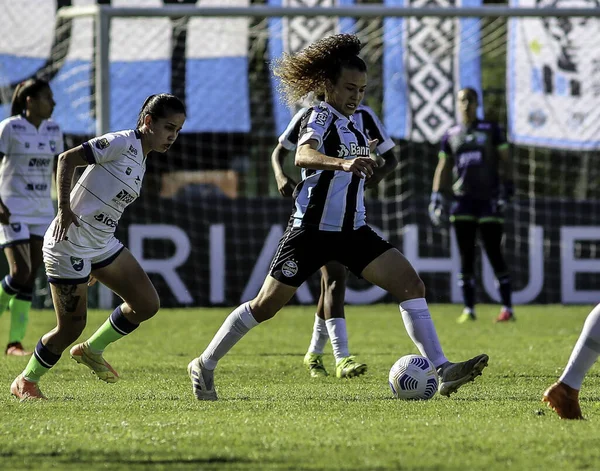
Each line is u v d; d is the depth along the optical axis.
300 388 21.69
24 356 30.42
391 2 57.12
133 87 54.75
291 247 18.77
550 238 53.19
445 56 56.69
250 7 49.31
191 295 52.09
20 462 12.86
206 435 14.70
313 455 13.17
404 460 12.81
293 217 18.95
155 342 35.03
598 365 26.16
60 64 53.12
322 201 18.62
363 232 19.08
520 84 55.94
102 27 48.66
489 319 45.06
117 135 18.92
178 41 55.00
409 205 53.09
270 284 18.81
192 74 55.28
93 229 19.05
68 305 19.09
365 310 50.97
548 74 55.81
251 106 57.69
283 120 57.31
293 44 56.31
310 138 18.38
